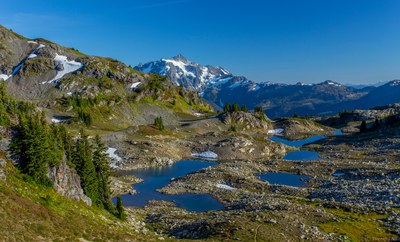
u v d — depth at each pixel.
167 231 65.06
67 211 48.94
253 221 61.91
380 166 125.50
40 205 45.31
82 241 41.28
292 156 175.12
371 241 55.66
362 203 79.12
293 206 73.75
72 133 174.12
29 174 53.22
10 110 60.88
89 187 65.69
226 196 97.69
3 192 42.88
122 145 163.50
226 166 138.00
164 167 145.25
